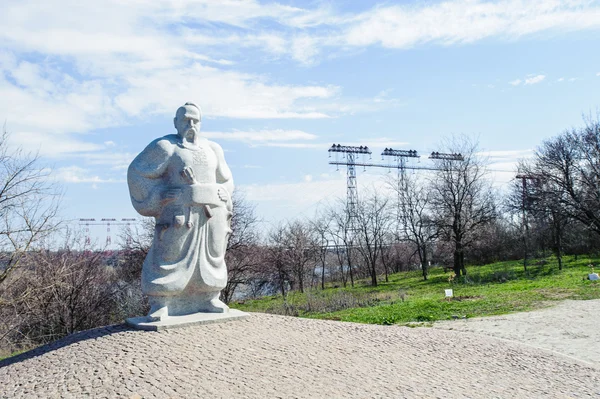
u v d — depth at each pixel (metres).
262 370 6.88
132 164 9.31
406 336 9.66
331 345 8.38
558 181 34.38
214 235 9.49
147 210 9.20
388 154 46.16
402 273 48.31
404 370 7.64
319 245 41.25
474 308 17.89
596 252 39.50
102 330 8.93
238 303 29.58
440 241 38.75
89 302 19.55
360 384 6.79
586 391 7.75
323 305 23.09
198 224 9.28
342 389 6.54
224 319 9.07
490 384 7.60
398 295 27.22
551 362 9.20
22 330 18.75
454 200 36.12
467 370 8.12
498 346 9.87
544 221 39.12
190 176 9.20
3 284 16.33
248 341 8.06
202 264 9.30
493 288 25.20
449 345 9.45
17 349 17.84
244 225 26.41
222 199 9.60
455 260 36.34
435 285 32.78
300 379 6.70
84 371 6.70
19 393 6.27
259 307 26.06
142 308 21.05
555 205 33.75
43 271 18.14
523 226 39.56
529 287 23.30
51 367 7.11
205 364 6.91
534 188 35.81
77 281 18.91
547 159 35.25
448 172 37.16
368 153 45.38
